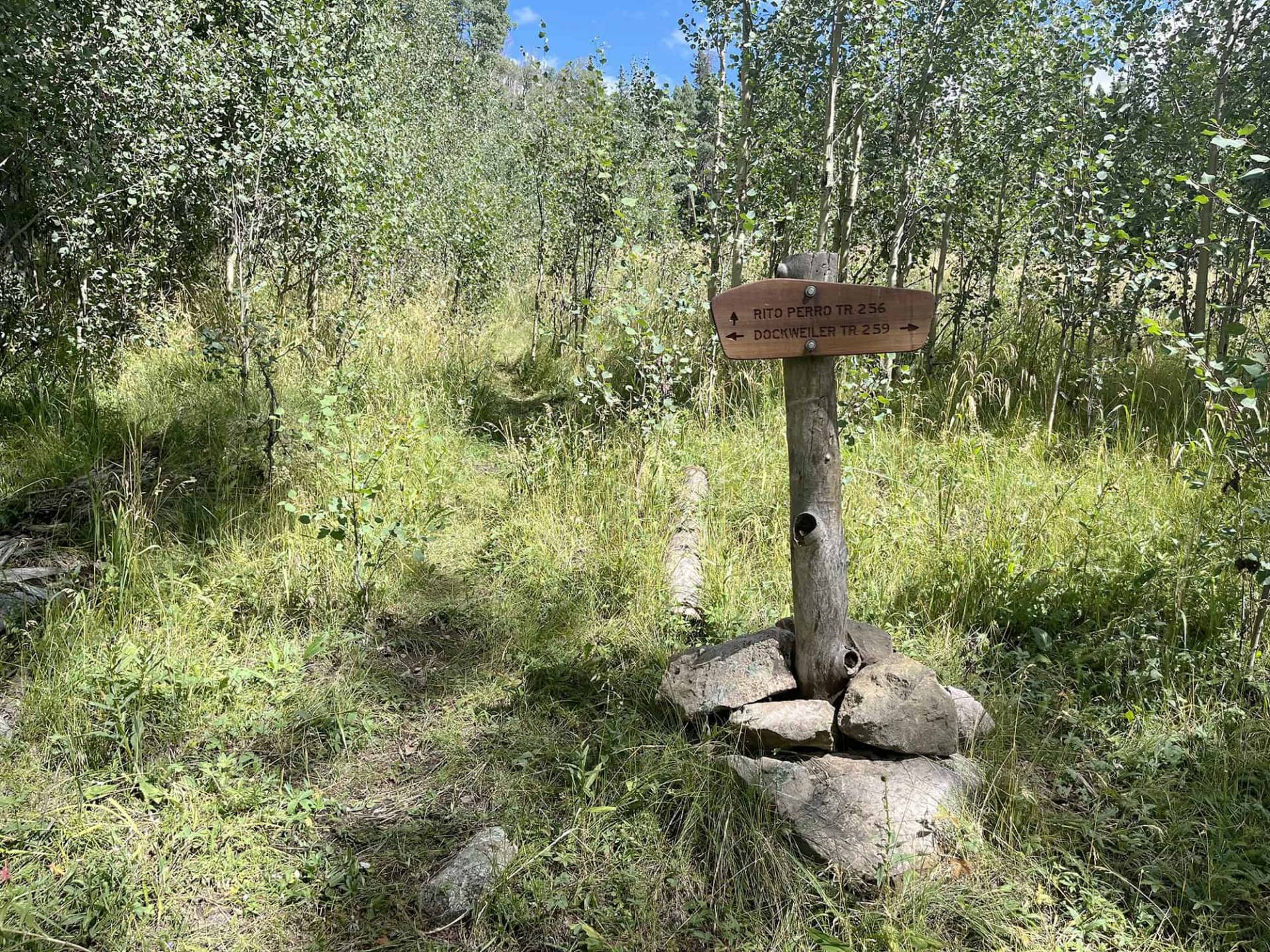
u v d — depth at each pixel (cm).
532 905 248
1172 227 709
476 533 489
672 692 317
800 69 750
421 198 949
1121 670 353
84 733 297
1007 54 693
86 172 587
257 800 280
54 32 587
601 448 567
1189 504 471
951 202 745
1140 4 694
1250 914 243
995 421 657
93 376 630
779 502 502
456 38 1848
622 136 896
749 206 776
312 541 429
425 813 287
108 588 368
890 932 229
